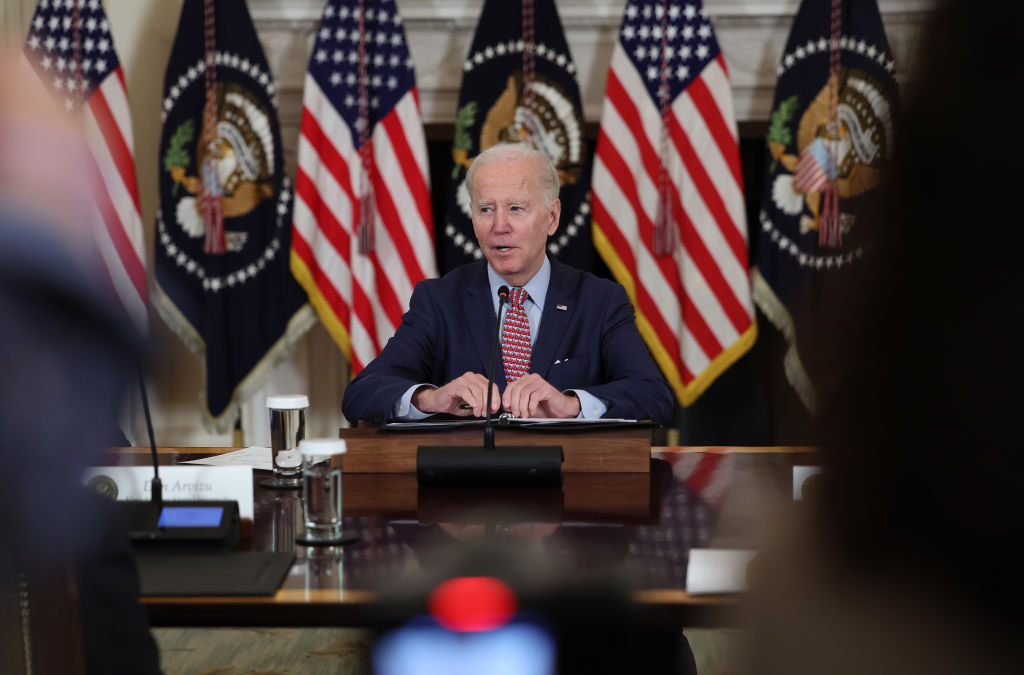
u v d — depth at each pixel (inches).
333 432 275.6
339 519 82.8
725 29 253.1
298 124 261.4
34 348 31.6
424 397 129.9
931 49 18.9
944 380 19.7
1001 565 21.1
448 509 93.6
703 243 232.2
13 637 43.1
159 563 74.1
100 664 45.0
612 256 233.3
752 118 256.1
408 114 237.5
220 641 172.1
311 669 159.5
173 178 237.8
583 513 91.4
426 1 254.1
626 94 234.1
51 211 30.6
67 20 234.4
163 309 236.1
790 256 231.6
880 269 20.4
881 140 20.4
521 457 105.1
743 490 102.8
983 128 18.1
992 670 21.9
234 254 239.8
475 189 153.4
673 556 75.6
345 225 237.8
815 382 22.8
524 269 153.3
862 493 22.2
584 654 69.9
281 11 255.1
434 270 238.2
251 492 84.4
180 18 238.5
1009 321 18.6
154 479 83.5
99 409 34.1
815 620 25.1
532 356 151.5
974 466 19.9
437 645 67.1
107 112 234.4
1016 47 17.7
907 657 23.0
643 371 142.5
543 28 237.9
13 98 29.9
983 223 18.5
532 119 234.8
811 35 229.8
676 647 99.9
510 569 71.7
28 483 34.9
